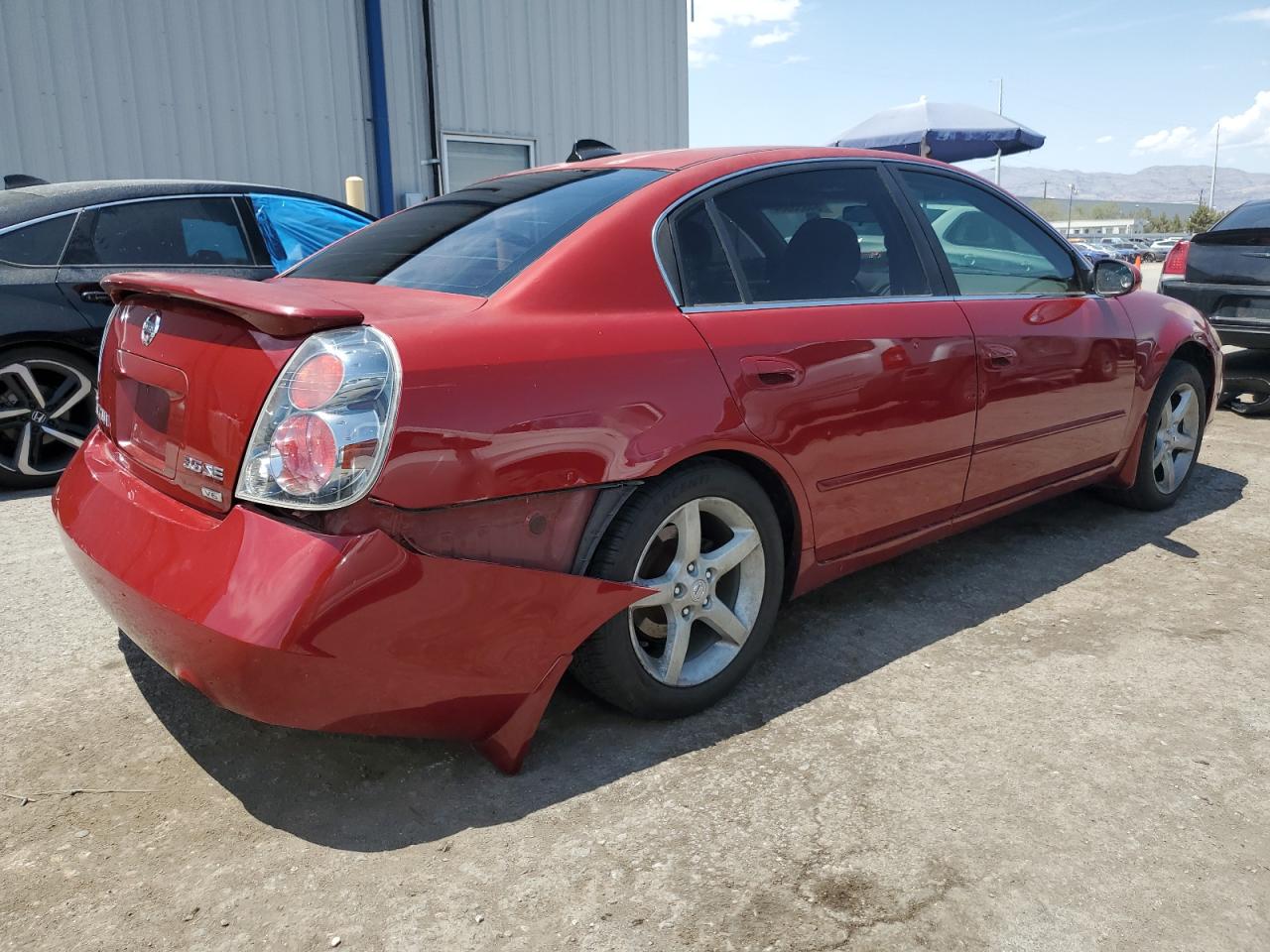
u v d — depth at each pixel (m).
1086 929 1.80
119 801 2.20
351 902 1.88
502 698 2.16
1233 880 1.94
